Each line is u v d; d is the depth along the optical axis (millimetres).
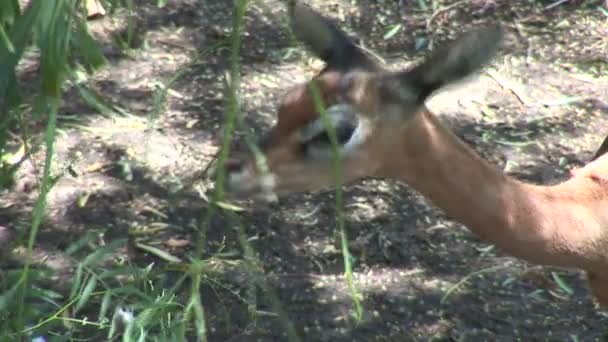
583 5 12758
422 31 12297
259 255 9273
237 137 10531
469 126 10977
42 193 5164
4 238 9180
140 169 10133
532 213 6637
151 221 9555
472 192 6438
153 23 12188
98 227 9430
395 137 6195
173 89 11227
